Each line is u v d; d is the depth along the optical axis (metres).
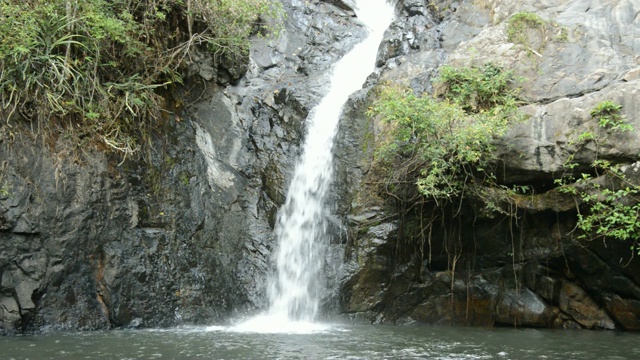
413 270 11.01
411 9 14.88
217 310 10.79
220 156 12.37
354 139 11.92
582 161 9.72
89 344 8.19
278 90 13.65
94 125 10.64
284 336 9.00
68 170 10.06
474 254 11.06
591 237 9.98
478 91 11.36
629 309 10.29
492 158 10.30
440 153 10.30
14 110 9.85
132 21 11.33
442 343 8.52
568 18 12.03
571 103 9.98
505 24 12.20
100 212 10.21
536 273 10.76
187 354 7.45
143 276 10.31
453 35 13.34
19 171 9.66
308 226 11.74
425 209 11.01
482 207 10.56
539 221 10.54
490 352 7.84
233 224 11.70
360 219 11.15
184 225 11.14
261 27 14.90
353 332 9.52
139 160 11.05
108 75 11.37
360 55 14.70
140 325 10.04
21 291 9.37
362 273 10.86
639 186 9.19
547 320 10.73
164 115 11.88
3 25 10.02
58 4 10.66
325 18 15.70
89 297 9.87
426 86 12.09
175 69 12.26
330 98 13.37
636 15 11.55
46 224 9.68
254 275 11.40
